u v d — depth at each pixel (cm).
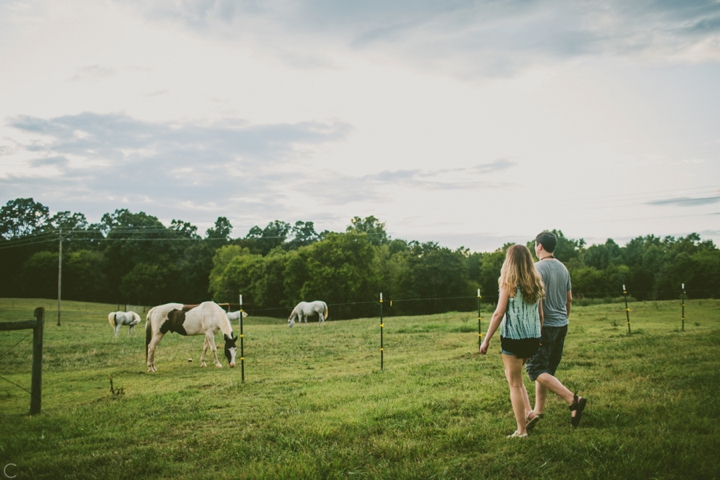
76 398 951
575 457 430
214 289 8912
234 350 1352
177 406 788
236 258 8275
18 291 9181
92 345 2108
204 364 1405
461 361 1129
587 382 759
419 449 476
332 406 715
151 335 1365
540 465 419
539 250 567
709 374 750
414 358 1288
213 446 541
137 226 10538
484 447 475
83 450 558
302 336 2211
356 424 579
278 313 7375
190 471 465
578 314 2753
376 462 458
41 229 10869
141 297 9138
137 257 9588
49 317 5103
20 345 2150
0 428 670
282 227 13300
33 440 604
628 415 543
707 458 407
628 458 413
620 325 2011
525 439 482
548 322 527
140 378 1212
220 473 443
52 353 1820
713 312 2603
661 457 412
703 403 577
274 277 7162
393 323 2927
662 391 655
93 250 10962
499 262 7850
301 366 1278
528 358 511
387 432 545
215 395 884
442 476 409
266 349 1712
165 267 9619
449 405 654
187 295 9675
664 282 6488
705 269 6288
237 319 4150
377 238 10488
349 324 3234
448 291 6994
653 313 2639
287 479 419
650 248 7650
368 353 1482
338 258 6631
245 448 519
